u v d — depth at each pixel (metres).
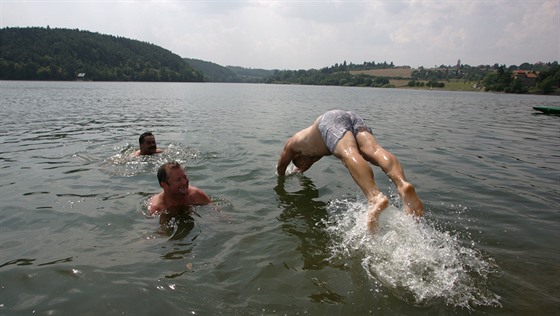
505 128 17.44
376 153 5.55
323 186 7.23
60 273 4.02
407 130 15.55
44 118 17.55
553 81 84.31
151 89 61.69
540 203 6.43
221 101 34.44
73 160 8.98
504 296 3.69
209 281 3.90
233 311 3.44
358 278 3.96
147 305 3.51
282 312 3.43
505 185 7.50
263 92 64.94
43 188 6.83
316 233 5.08
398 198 6.54
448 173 8.33
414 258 4.30
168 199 5.88
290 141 7.35
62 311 3.42
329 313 3.42
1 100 28.55
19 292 3.70
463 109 30.55
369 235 4.69
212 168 8.32
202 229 5.17
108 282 3.86
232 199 6.41
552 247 4.76
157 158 9.07
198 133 13.45
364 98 47.88
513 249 4.68
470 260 4.36
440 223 5.45
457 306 3.52
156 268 4.14
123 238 4.88
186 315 3.37
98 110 22.30
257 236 4.97
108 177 7.56
